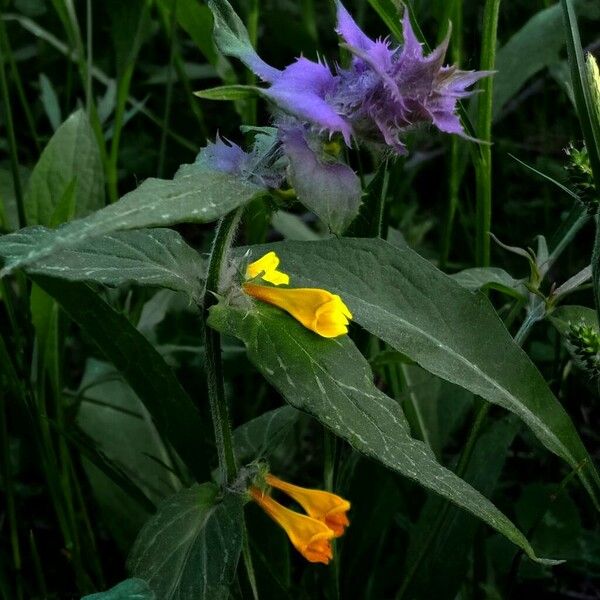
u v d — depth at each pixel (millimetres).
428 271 266
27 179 400
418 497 323
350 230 294
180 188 207
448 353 260
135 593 227
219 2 225
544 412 263
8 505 304
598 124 252
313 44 457
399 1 277
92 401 339
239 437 292
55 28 494
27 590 312
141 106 400
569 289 284
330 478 292
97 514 352
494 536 332
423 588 295
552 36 373
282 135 224
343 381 231
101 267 236
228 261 241
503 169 442
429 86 222
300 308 234
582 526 343
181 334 387
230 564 238
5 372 303
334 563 296
